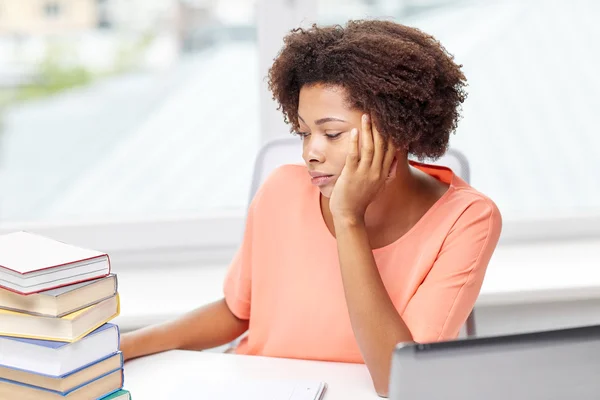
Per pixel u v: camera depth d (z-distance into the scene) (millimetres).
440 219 1291
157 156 2752
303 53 1227
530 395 729
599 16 2377
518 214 2248
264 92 2113
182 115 2703
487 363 714
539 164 2373
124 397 1003
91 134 2711
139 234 2129
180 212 2189
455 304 1239
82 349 944
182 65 2434
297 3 2082
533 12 2344
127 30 2324
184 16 2318
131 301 1834
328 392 1103
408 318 1239
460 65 1289
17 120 2572
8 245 1013
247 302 1466
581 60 2387
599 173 2393
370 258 1207
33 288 906
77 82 2396
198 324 1438
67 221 2129
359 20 1304
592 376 731
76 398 942
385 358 1132
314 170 1251
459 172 1524
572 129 2408
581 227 2232
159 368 1208
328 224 1382
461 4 2254
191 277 2045
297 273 1372
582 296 1837
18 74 2326
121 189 2711
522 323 1960
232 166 2533
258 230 1439
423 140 1271
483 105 2354
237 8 2309
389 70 1187
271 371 1185
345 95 1193
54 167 2666
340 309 1320
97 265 973
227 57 2424
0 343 945
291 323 1356
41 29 2279
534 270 1970
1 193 2576
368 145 1205
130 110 2754
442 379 713
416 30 1272
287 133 2127
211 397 1059
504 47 2346
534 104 2373
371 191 1228
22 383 942
